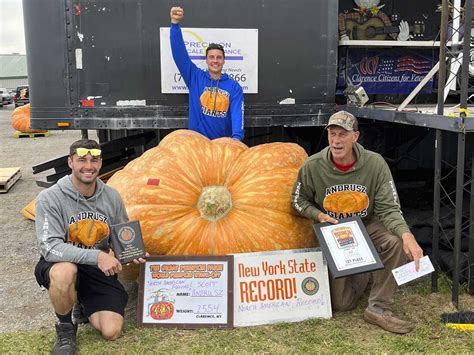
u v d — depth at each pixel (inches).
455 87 198.7
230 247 140.1
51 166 218.1
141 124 189.0
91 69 185.8
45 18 183.2
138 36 185.2
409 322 135.6
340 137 130.2
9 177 335.6
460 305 146.1
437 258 153.3
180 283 136.7
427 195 222.8
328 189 138.7
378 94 229.3
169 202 142.2
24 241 221.3
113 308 129.3
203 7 185.5
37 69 185.8
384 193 136.3
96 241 129.4
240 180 146.9
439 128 144.3
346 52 217.6
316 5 191.5
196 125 183.2
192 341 127.9
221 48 175.6
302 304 138.7
